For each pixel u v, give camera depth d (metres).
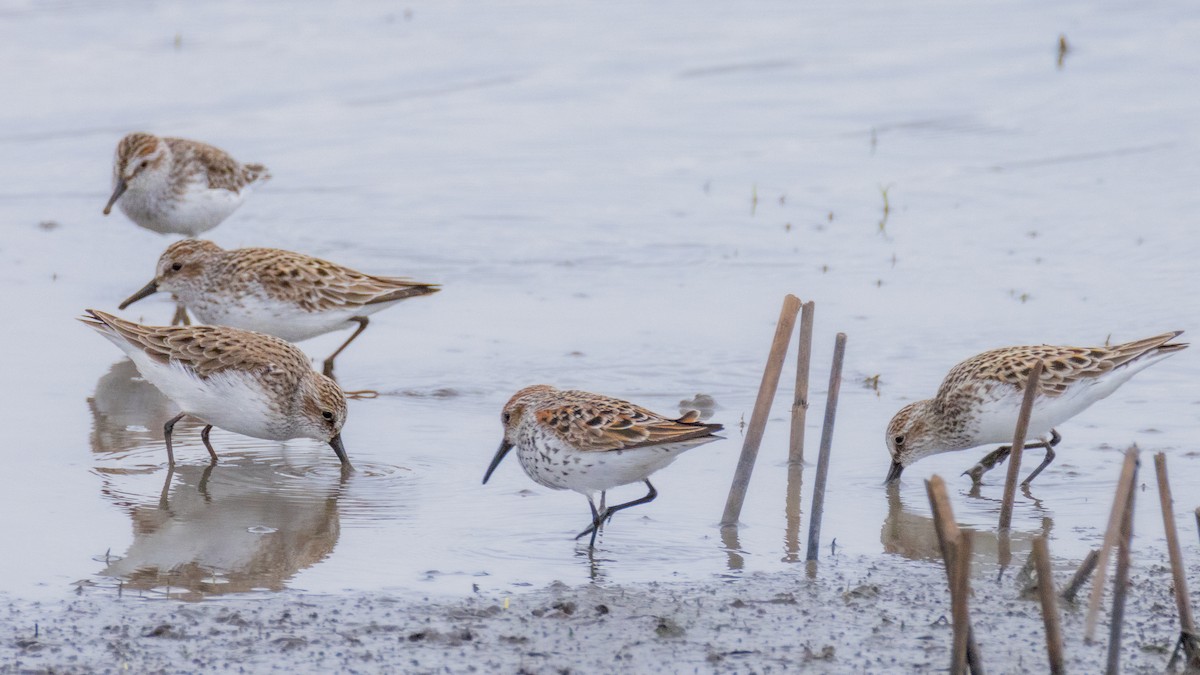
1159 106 26.48
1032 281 18.42
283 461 13.02
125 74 28.69
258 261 15.73
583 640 9.06
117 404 14.48
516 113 27.33
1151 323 16.67
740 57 30.92
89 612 9.45
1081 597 9.76
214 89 28.09
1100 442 13.48
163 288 16.06
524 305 17.97
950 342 16.31
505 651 8.88
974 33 32.06
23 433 13.49
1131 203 21.64
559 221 21.48
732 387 15.05
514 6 34.91
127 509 11.65
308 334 15.91
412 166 24.23
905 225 21.05
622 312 17.64
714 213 21.80
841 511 11.89
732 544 11.04
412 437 13.66
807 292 18.27
